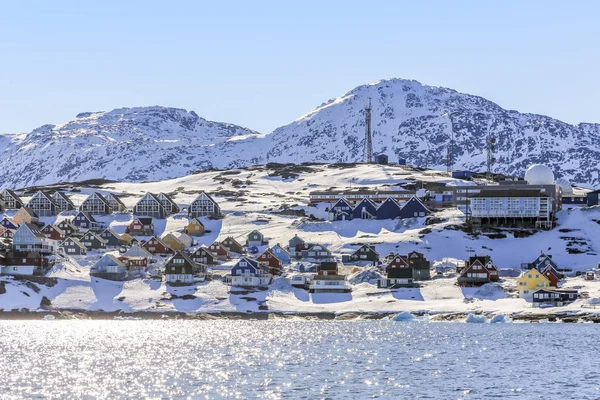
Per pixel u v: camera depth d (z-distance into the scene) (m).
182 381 124.19
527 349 152.25
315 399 110.62
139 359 145.00
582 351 149.38
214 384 121.44
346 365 136.75
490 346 156.75
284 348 156.88
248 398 111.94
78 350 155.88
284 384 120.75
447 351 151.12
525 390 115.88
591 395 112.75
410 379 123.81
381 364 137.25
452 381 122.06
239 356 147.38
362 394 113.50
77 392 117.25
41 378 127.56
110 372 132.38
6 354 151.00
